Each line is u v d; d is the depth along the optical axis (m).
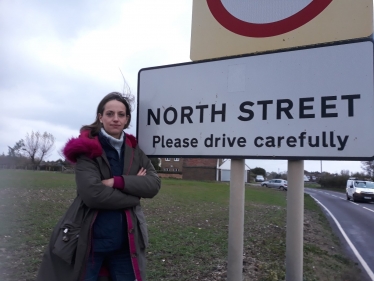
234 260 2.14
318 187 60.66
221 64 2.26
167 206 13.21
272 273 4.99
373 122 1.83
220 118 2.22
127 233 2.12
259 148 2.09
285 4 2.15
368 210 17.94
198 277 4.75
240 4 2.29
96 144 2.04
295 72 2.04
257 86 2.13
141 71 2.56
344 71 1.92
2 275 4.47
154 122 2.46
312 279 5.16
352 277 5.75
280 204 18.62
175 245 6.51
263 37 2.21
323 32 2.04
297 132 2.00
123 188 2.05
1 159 27.91
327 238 9.34
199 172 46.25
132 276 2.17
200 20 2.43
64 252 1.97
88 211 2.03
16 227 7.38
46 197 12.80
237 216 2.16
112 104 2.21
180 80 2.39
